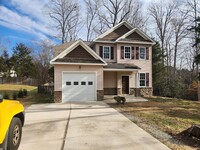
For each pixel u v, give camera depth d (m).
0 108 4.48
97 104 14.80
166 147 5.51
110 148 5.38
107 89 21.86
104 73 21.88
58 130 7.23
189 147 5.57
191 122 9.20
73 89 16.64
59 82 16.38
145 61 22.92
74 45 17.30
